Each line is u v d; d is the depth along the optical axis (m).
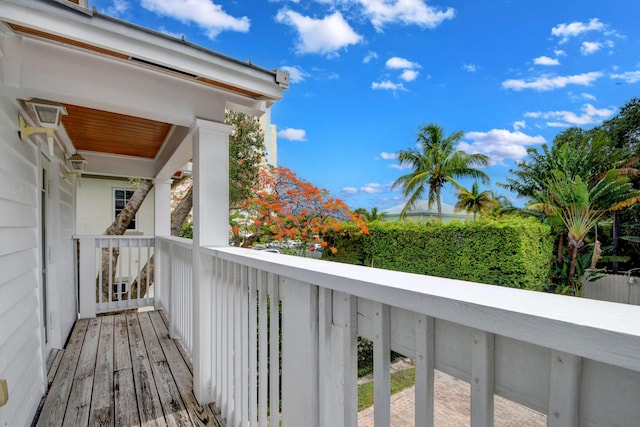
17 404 1.81
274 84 2.18
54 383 2.49
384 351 0.86
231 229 6.08
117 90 1.93
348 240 8.33
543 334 0.51
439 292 0.69
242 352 1.70
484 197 18.88
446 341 0.73
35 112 1.92
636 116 17.44
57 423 1.99
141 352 3.12
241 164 6.15
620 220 13.27
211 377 2.24
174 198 8.56
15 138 1.85
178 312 3.44
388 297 0.78
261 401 1.49
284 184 6.42
